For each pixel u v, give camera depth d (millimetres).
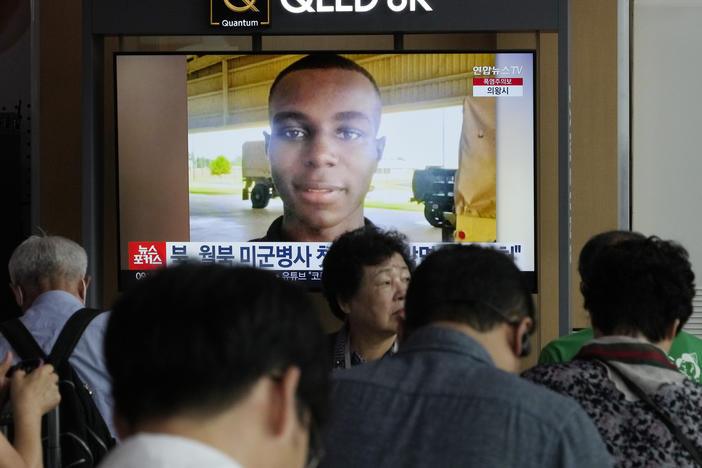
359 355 2979
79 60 5848
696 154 5930
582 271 2793
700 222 5918
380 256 2863
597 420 1784
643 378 1807
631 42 5961
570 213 5238
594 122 5777
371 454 1550
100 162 5445
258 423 948
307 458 1037
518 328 1698
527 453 1478
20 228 7113
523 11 5195
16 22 6402
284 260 5438
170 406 927
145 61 5434
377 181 5395
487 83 5340
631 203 5961
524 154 5352
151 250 5473
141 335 949
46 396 2457
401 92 5367
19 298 3004
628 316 1942
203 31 5273
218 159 5445
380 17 5223
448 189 5383
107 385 2811
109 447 2740
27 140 7418
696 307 5875
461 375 1582
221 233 5461
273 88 5398
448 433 1518
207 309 948
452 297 1672
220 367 926
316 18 5238
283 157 5410
